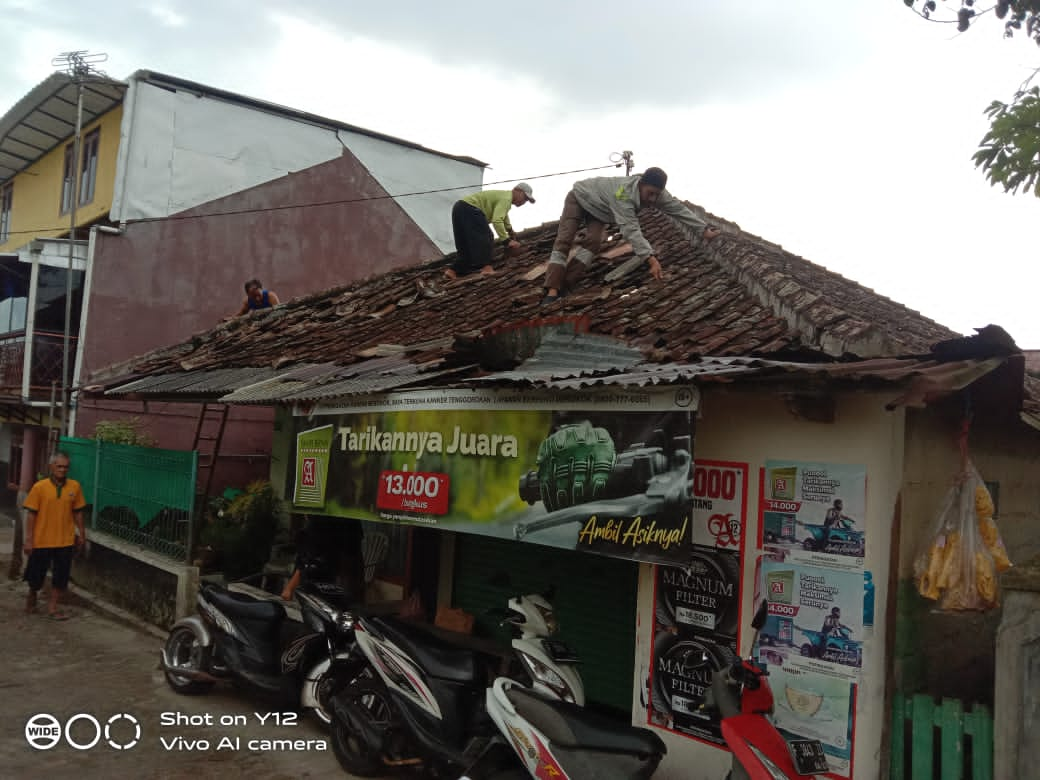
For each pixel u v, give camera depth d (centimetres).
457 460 544
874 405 421
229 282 1495
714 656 471
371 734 518
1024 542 551
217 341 1166
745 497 469
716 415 488
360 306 1136
